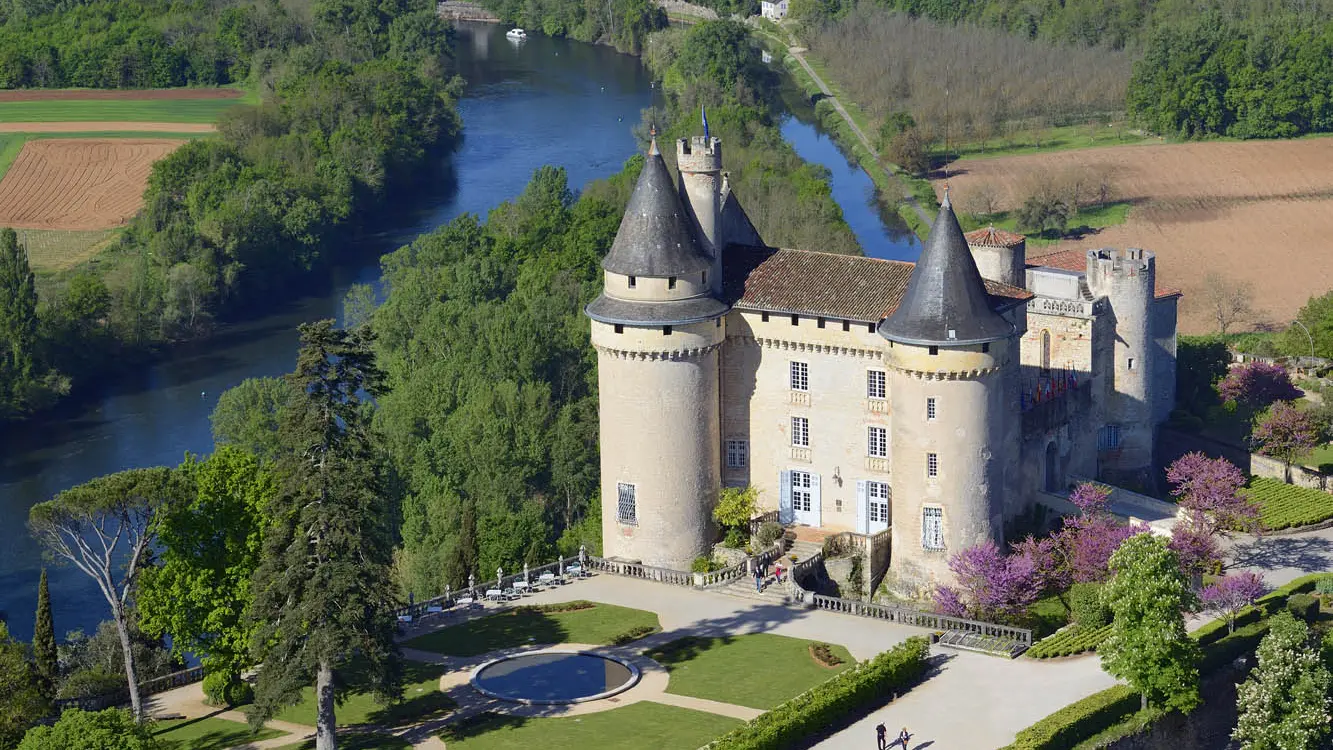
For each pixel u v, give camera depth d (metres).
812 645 129.50
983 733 115.00
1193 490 146.00
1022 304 144.62
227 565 127.25
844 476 146.50
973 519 138.62
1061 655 127.19
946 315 135.25
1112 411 162.25
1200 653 120.56
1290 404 176.75
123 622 123.94
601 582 145.12
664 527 146.25
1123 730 117.31
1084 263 170.25
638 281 142.38
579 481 175.62
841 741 114.38
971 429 137.12
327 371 119.62
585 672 127.06
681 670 126.44
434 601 140.25
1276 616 125.88
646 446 144.88
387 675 118.81
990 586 132.88
